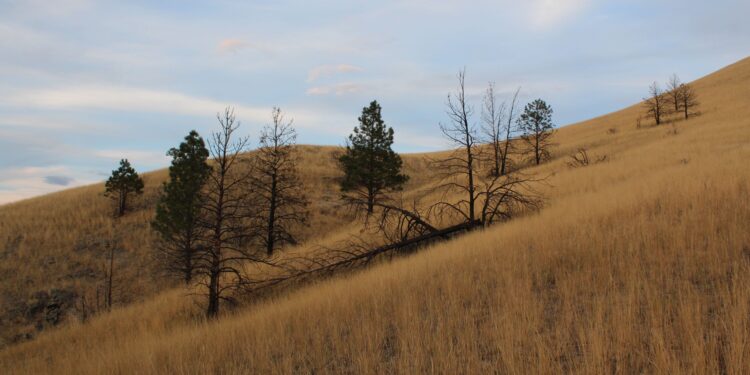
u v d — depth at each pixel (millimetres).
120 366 6949
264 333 6840
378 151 30562
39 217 33125
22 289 25219
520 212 17500
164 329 13359
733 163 12945
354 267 16188
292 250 21750
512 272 7129
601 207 10344
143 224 32906
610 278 5730
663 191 10320
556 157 45250
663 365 3521
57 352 14398
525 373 3979
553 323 5133
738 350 3438
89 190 40188
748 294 4414
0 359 16078
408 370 4355
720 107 52031
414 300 6793
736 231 6566
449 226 18266
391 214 18125
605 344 4074
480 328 5336
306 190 39938
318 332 6270
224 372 5582
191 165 23984
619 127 61094
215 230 14609
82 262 28000
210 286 14289
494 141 20156
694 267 5684
